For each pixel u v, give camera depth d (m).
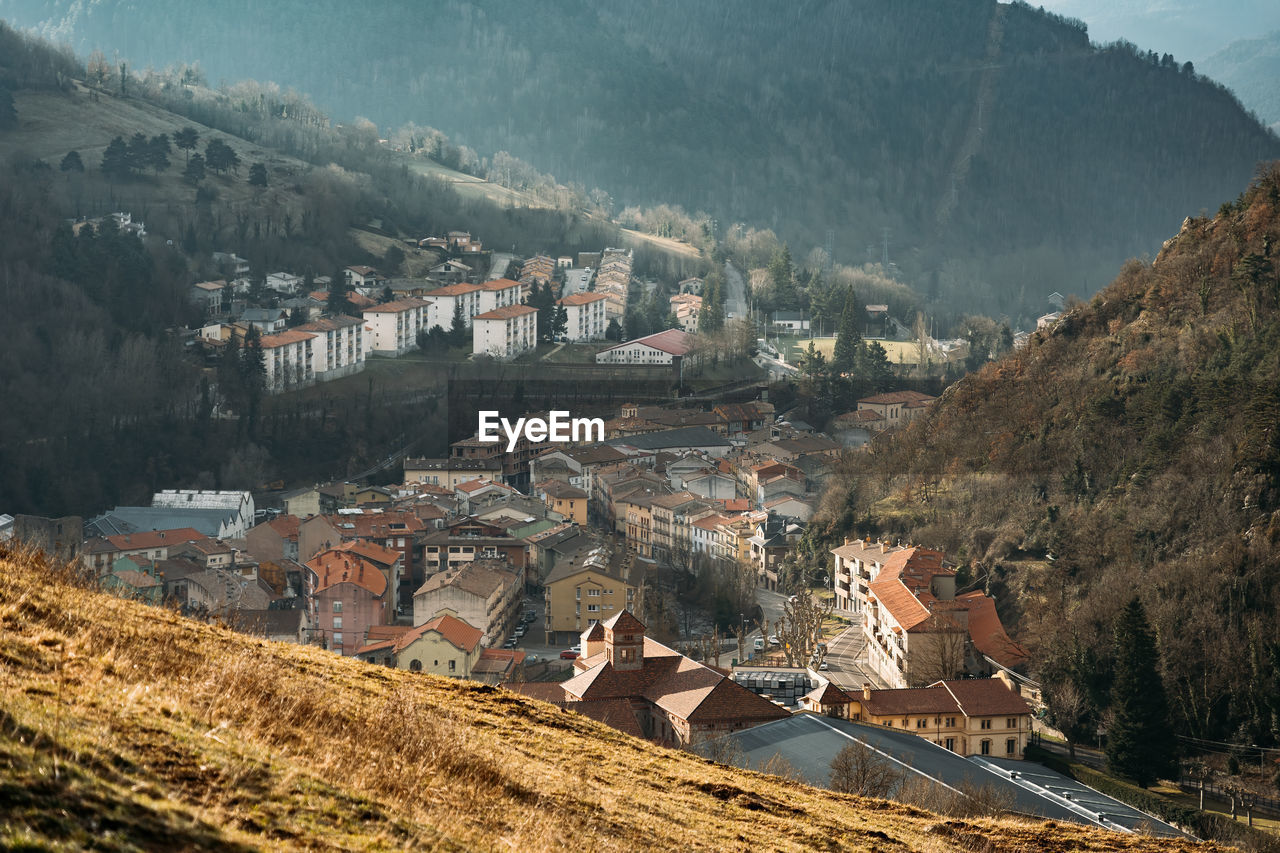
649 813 35.78
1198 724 114.38
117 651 30.39
